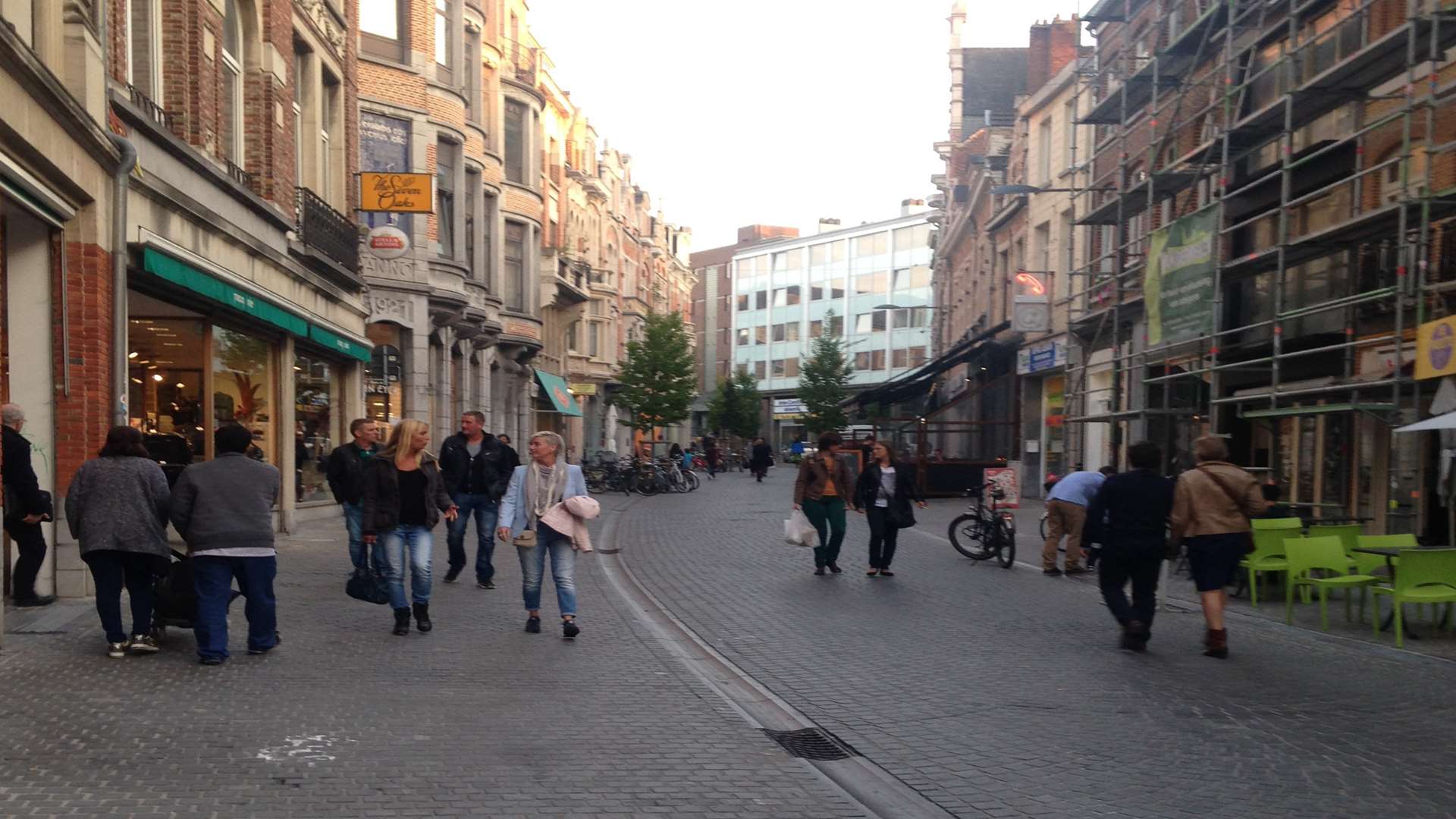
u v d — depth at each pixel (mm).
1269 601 12125
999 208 36062
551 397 42562
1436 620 10242
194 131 13906
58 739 5699
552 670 7871
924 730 6555
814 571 14406
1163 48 21422
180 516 7629
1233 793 5367
